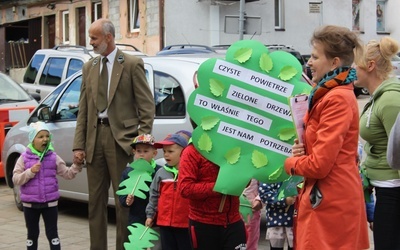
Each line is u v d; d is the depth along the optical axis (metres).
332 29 4.25
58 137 9.10
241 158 4.71
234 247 4.91
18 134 10.16
